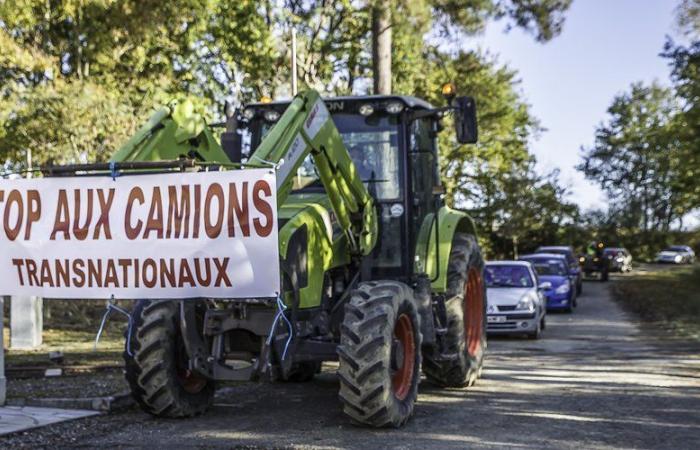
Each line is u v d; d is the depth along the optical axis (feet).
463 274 32.45
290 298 23.94
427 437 23.61
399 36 71.87
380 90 69.26
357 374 23.59
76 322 59.77
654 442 23.06
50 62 58.85
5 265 23.89
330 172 25.85
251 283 22.25
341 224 26.37
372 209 27.78
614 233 250.57
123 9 65.10
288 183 23.72
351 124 29.48
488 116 123.13
